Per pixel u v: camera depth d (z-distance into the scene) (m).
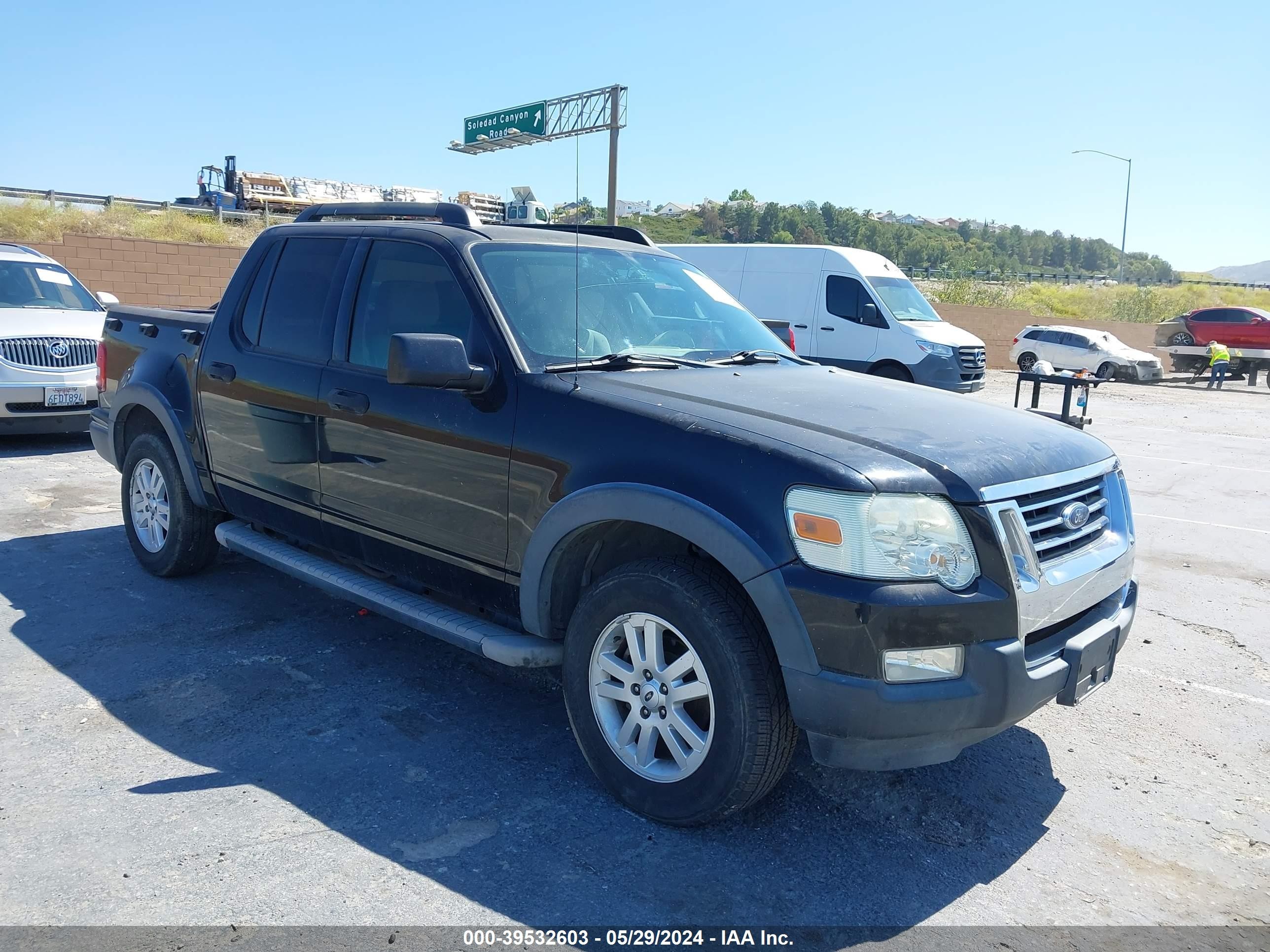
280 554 4.50
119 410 5.54
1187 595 6.17
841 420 3.18
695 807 3.05
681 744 3.12
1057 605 3.03
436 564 3.78
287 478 4.41
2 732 3.69
